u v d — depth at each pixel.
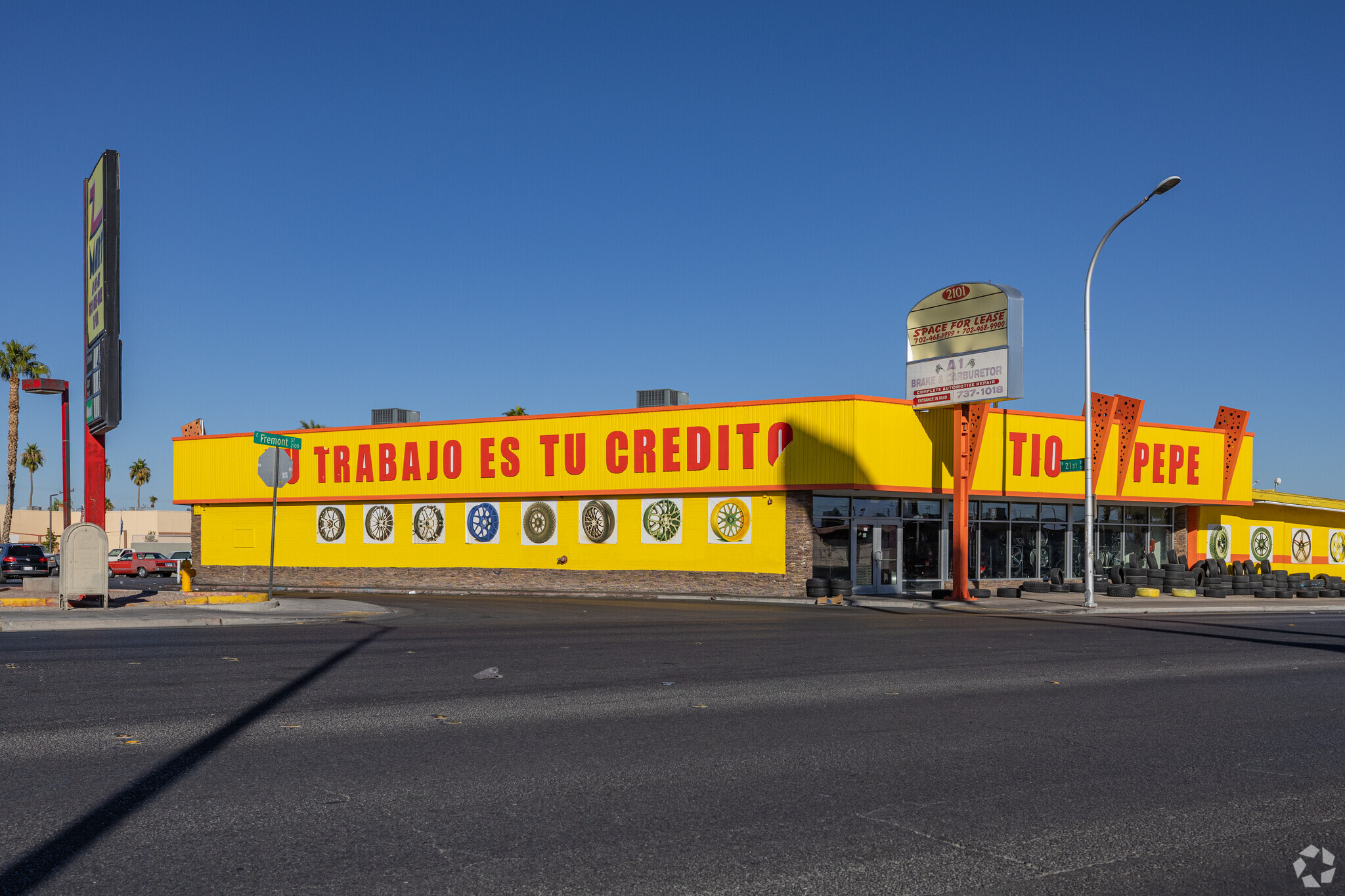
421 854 5.51
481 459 38.38
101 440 26.92
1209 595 35.03
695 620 22.55
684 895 4.97
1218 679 12.90
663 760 7.80
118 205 25.14
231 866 5.27
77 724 8.96
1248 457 41.62
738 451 33.41
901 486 32.19
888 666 13.75
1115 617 25.89
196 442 44.75
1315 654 16.27
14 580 41.16
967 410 30.84
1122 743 8.67
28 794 6.62
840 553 33.25
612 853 5.57
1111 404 36.66
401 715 9.57
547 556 37.22
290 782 7.00
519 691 11.20
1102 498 36.75
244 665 13.13
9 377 69.88
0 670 12.45
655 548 35.16
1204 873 5.42
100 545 22.47
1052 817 6.40
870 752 8.20
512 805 6.49
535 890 4.99
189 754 7.84
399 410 43.12
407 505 40.25
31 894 4.84
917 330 31.67
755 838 5.87
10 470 69.25
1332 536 46.56
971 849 5.74
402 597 33.91
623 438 35.62
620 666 13.51
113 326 24.73
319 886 5.00
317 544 42.12
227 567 44.16
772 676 12.57
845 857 5.57
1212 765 7.91
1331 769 7.84
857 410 31.34
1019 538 37.03
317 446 41.91
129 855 5.42
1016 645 17.17
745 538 33.53
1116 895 5.08
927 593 34.28
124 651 14.74
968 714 10.02
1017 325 28.95
